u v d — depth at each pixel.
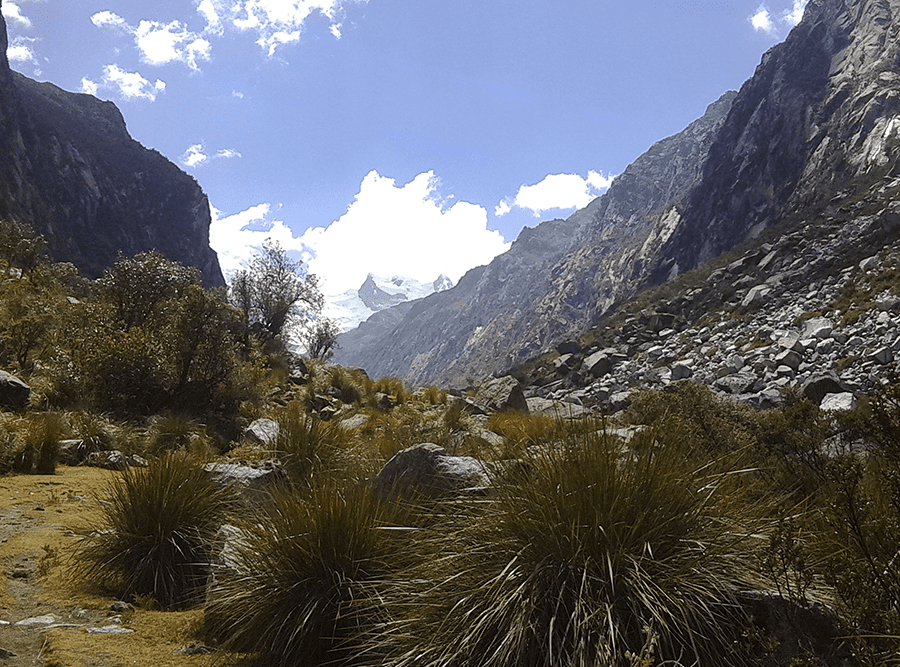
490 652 2.52
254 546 3.67
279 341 26.48
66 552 4.83
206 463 5.20
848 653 2.28
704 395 7.16
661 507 2.84
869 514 2.61
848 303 26.36
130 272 16.94
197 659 3.22
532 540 2.79
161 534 4.46
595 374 31.78
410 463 4.69
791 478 5.21
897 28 108.50
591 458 2.92
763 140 123.69
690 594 2.53
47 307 17.28
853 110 94.25
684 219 141.75
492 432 10.53
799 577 2.51
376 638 3.02
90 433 9.59
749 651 2.40
